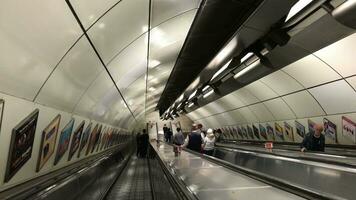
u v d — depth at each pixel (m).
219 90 10.77
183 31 6.38
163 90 15.45
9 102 3.00
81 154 7.32
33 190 3.35
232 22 6.44
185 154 9.62
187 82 13.85
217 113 20.36
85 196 5.46
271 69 7.11
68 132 5.44
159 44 6.54
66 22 3.25
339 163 5.00
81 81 4.96
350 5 3.87
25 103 3.38
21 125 3.31
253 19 4.82
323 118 9.81
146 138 22.39
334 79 7.96
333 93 8.54
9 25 2.51
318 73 8.18
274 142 13.87
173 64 9.39
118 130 15.30
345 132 8.93
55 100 4.32
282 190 3.67
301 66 8.32
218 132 16.91
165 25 5.61
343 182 4.70
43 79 3.59
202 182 4.33
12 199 2.91
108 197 8.72
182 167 6.09
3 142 3.02
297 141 11.81
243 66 8.03
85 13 3.44
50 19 2.96
